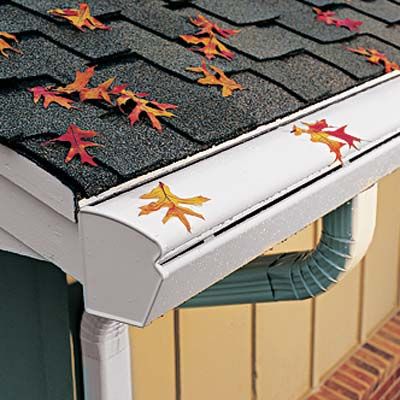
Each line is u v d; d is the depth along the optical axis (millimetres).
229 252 1471
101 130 1526
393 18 2471
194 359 3037
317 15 2318
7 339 2410
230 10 2199
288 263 2311
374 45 2248
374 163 1842
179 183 1479
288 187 1578
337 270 2256
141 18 2010
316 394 3850
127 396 2248
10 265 2309
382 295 4391
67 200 1395
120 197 1419
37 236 1516
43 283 2264
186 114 1650
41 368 2369
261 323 3379
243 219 1494
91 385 2188
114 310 1400
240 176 1534
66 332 2273
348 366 4059
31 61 1705
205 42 1952
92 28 1886
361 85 2020
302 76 1942
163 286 1339
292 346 3639
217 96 1746
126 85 1693
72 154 1431
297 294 2309
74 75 1694
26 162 1435
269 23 2209
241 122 1676
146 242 1323
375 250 4227
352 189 1806
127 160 1459
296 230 1654
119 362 2191
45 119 1519
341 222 2193
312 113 1862
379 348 4215
